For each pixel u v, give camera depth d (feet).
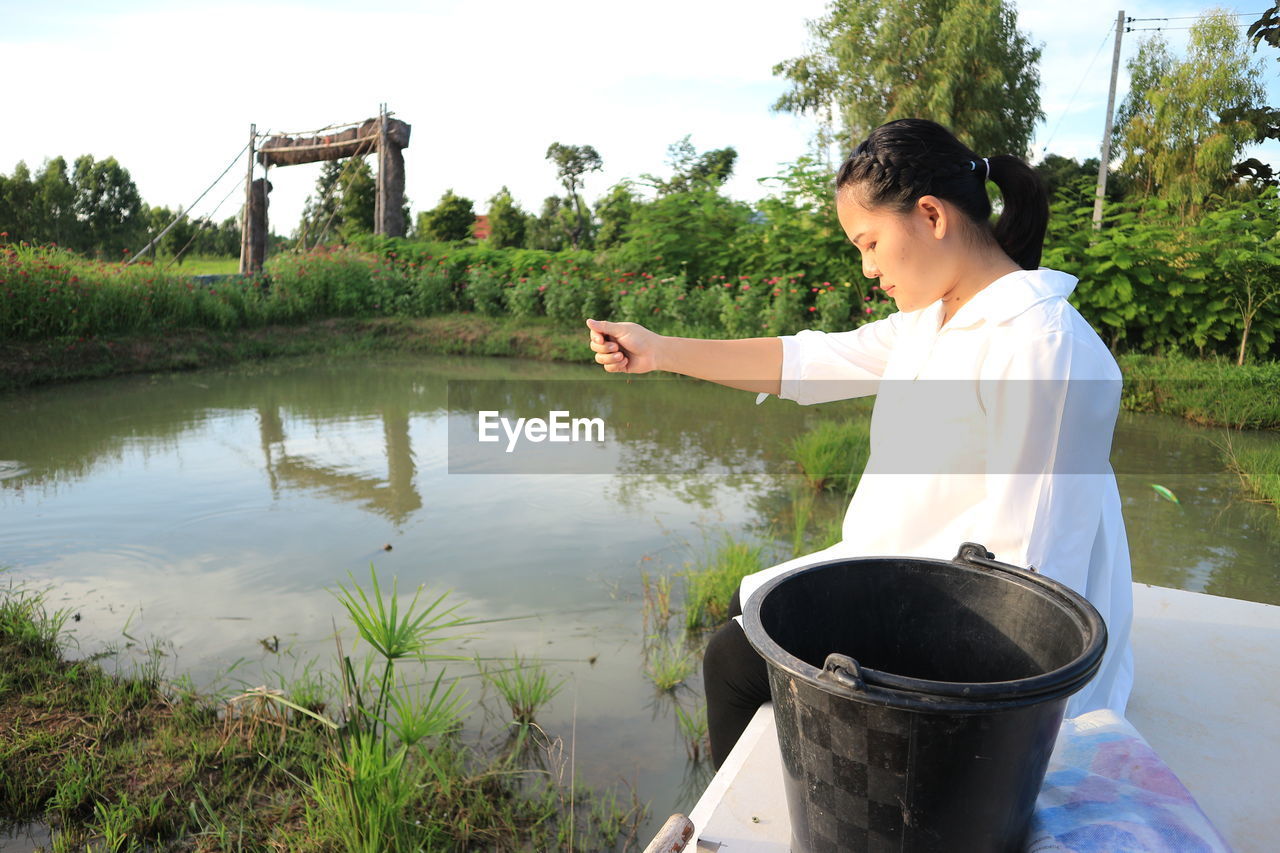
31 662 9.75
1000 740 2.91
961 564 3.85
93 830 7.11
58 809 7.37
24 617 10.66
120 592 11.82
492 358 38.19
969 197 4.46
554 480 17.84
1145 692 5.67
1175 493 17.53
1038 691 2.81
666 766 8.12
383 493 16.80
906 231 4.47
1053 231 32.60
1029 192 4.75
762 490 17.17
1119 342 31.27
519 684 9.11
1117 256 30.35
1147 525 15.49
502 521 15.06
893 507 4.66
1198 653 6.20
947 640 3.88
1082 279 31.04
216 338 37.86
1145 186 67.36
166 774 7.84
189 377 32.12
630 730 8.70
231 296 41.01
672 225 39.58
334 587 12.04
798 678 2.99
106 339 33.94
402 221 54.65
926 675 3.94
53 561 13.01
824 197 34.94
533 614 11.27
